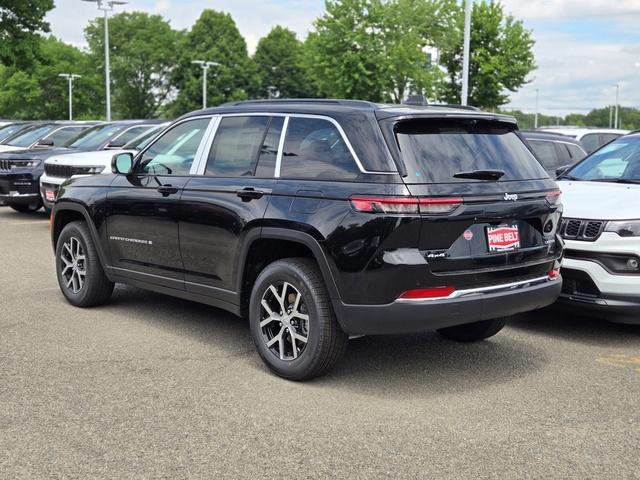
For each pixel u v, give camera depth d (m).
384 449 3.82
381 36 40.03
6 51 34.97
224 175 5.33
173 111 75.38
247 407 4.36
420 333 6.14
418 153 4.47
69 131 15.98
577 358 5.50
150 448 3.78
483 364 5.31
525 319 6.69
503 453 3.80
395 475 3.53
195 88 73.12
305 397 4.55
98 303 6.72
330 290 4.52
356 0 39.75
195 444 3.84
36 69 37.97
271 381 4.83
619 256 5.76
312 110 4.94
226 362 5.21
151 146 6.07
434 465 3.65
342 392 4.66
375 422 4.18
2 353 5.32
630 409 4.45
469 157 4.68
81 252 6.68
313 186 4.67
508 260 4.69
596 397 4.66
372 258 4.32
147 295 7.32
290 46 78.12
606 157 7.44
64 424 4.07
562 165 10.64
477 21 39.72
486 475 3.55
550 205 4.98
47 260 9.08
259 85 75.81
